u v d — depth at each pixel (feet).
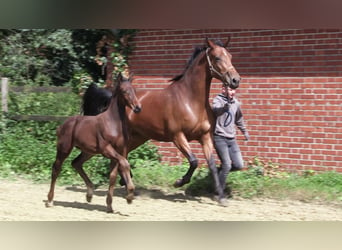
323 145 33.30
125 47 41.06
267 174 34.22
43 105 42.96
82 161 28.96
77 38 49.62
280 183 31.48
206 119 29.09
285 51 34.58
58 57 51.55
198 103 28.96
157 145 39.04
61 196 31.30
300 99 34.06
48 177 35.88
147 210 28.04
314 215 26.86
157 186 33.83
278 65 34.81
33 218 25.64
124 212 27.45
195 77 29.04
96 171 35.63
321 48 33.30
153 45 39.93
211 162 29.04
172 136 29.48
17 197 30.45
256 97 35.65
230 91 29.53
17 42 50.90
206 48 29.32
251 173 34.04
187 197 31.48
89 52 49.62
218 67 28.22
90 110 32.09
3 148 39.91
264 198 30.66
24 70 50.70
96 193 32.71
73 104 42.68
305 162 33.91
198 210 28.12
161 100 29.76
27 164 37.63
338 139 32.81
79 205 29.01
